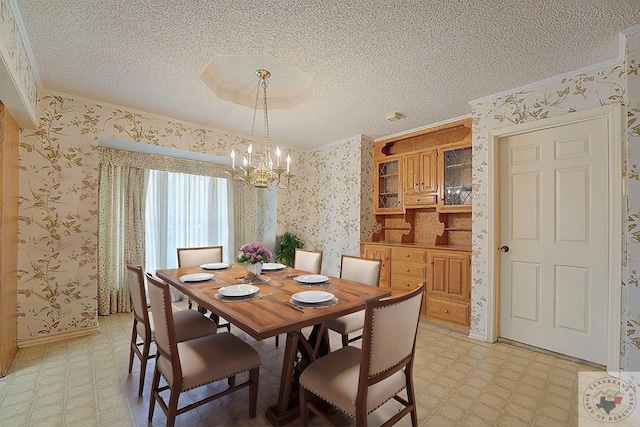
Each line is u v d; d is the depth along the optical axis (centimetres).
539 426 165
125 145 329
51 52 208
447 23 175
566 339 243
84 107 286
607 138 223
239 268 281
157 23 178
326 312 156
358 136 408
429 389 200
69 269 278
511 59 213
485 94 273
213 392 197
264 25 179
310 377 149
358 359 160
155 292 155
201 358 160
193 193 423
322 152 463
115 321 323
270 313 154
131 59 218
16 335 248
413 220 402
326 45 198
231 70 254
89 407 178
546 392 197
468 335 293
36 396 188
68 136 277
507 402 186
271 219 466
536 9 162
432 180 356
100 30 184
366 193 415
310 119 342
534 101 252
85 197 286
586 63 218
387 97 279
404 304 138
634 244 177
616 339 214
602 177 225
